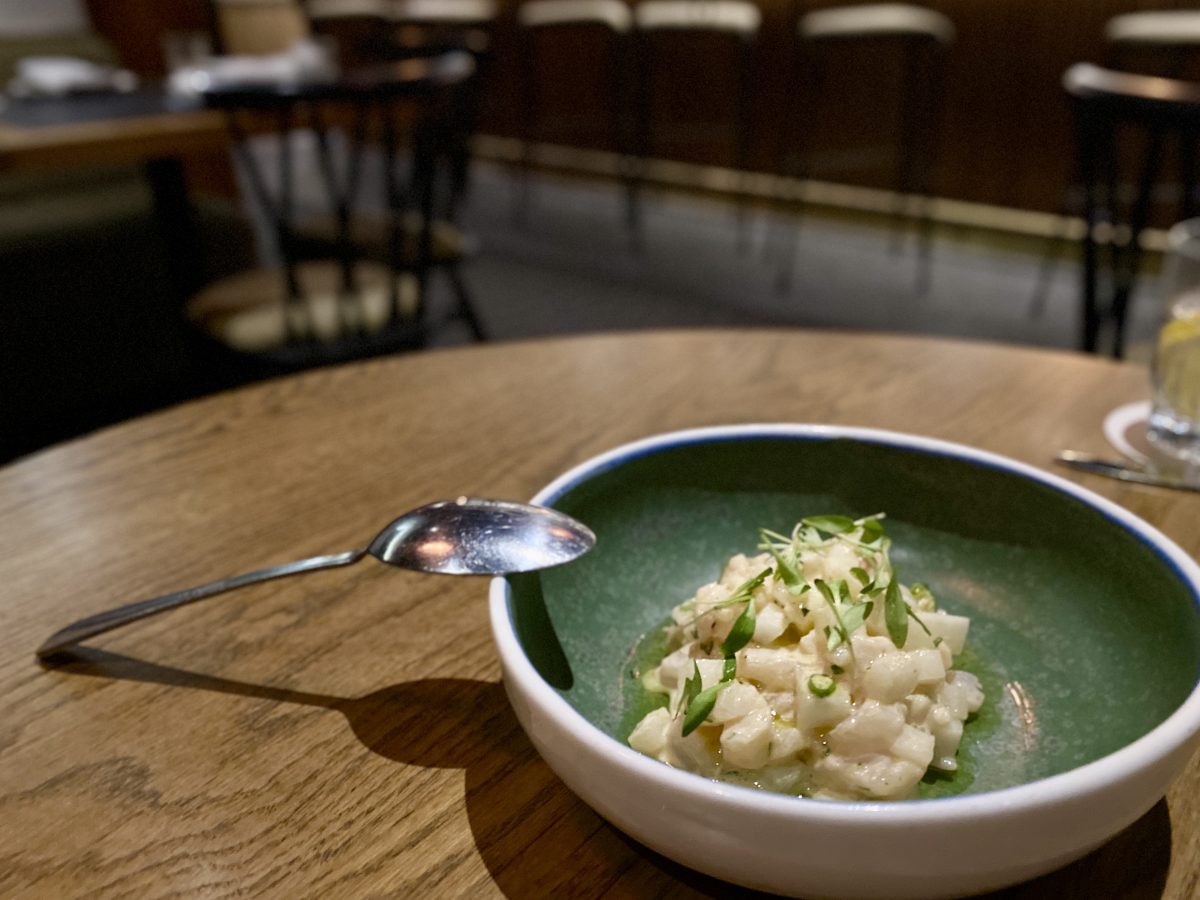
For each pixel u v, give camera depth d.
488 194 3.21
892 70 2.38
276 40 1.87
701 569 0.34
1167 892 0.22
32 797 0.25
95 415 1.59
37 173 1.71
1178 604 0.26
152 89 1.49
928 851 0.19
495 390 0.51
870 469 0.35
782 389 0.51
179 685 0.30
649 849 0.24
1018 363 0.55
